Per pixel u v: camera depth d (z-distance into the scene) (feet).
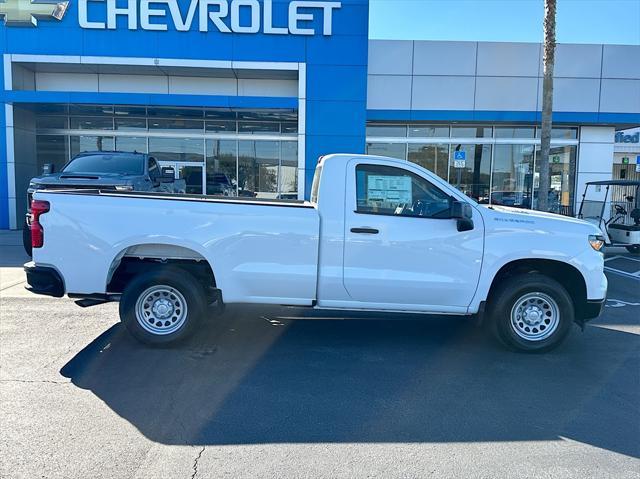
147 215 17.44
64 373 15.80
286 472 10.56
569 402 14.16
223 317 22.35
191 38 53.78
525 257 17.54
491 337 20.08
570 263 17.62
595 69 59.57
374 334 20.40
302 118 54.49
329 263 17.60
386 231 17.51
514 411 13.57
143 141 62.69
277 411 13.42
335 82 54.34
